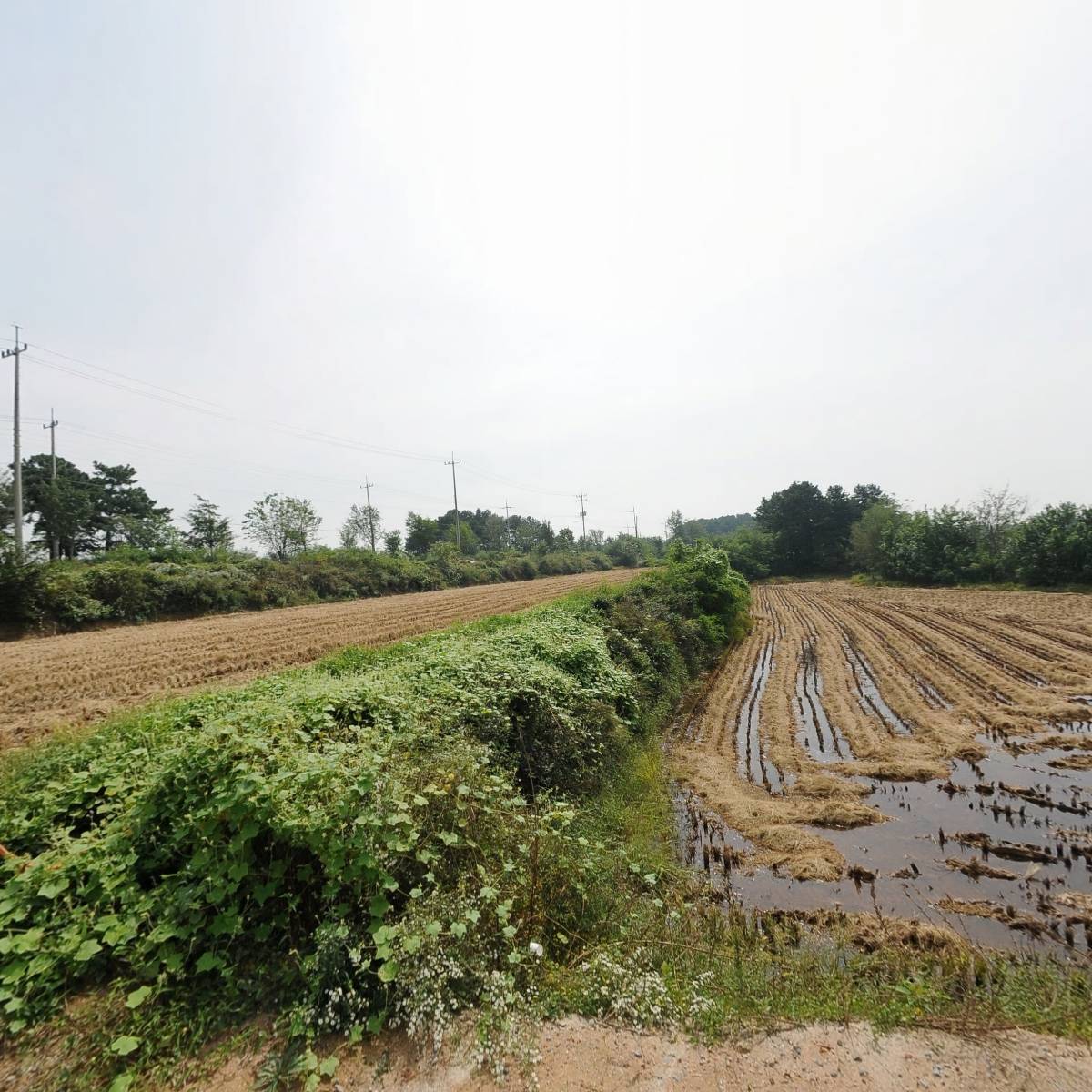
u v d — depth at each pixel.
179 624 23.14
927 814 8.45
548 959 4.61
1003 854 7.29
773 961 5.00
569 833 6.62
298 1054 3.52
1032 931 5.73
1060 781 9.43
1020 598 33.59
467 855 5.23
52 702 12.25
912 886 6.64
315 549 43.50
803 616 32.16
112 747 6.33
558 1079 3.47
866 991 4.43
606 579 53.69
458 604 31.12
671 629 18.45
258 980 4.04
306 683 8.46
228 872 4.46
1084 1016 3.99
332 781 4.94
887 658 19.48
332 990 3.81
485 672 8.88
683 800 9.36
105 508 45.25
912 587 46.62
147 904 4.22
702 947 5.04
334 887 4.40
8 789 5.47
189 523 42.16
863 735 11.88
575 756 8.58
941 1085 3.40
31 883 4.21
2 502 30.12
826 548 69.25
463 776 5.73
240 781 4.70
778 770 10.59
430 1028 3.74
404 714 6.92
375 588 37.91
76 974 3.88
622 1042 3.78
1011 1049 3.67
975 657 18.47
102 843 4.64
